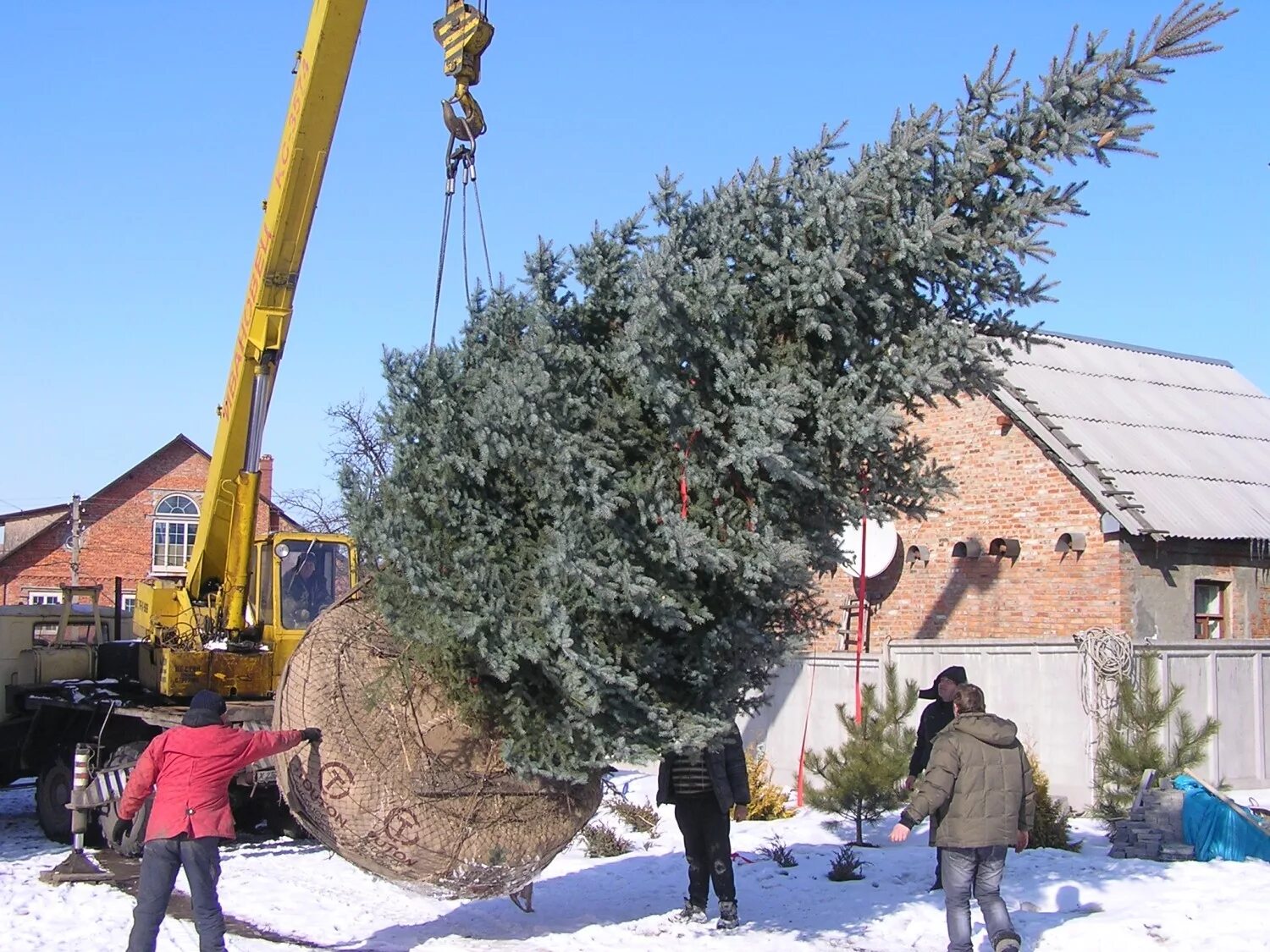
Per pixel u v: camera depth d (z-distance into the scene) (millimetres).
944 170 6930
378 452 7957
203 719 7406
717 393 6918
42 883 11078
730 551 6672
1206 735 11672
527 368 6504
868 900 9242
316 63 10562
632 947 7902
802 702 17516
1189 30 6391
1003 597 18953
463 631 6551
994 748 7242
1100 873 9883
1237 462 20672
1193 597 18281
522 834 7438
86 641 16797
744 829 13047
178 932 8906
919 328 6902
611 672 6605
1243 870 9820
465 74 8164
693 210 7043
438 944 8219
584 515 6723
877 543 20141
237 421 12695
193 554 13805
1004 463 19125
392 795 7219
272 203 11383
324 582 13898
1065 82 6641
